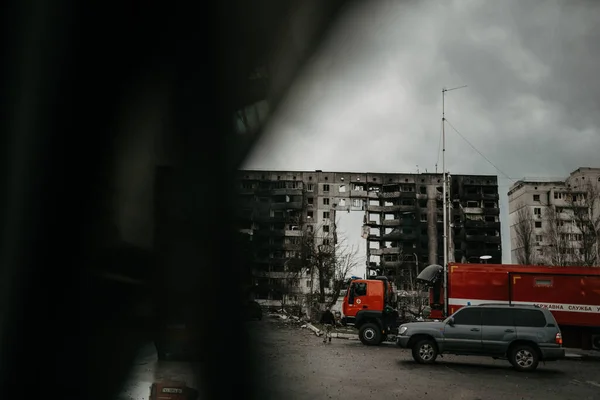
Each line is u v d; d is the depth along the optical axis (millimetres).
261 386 11484
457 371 15242
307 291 57062
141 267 18266
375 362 16625
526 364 15688
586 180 85375
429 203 95062
